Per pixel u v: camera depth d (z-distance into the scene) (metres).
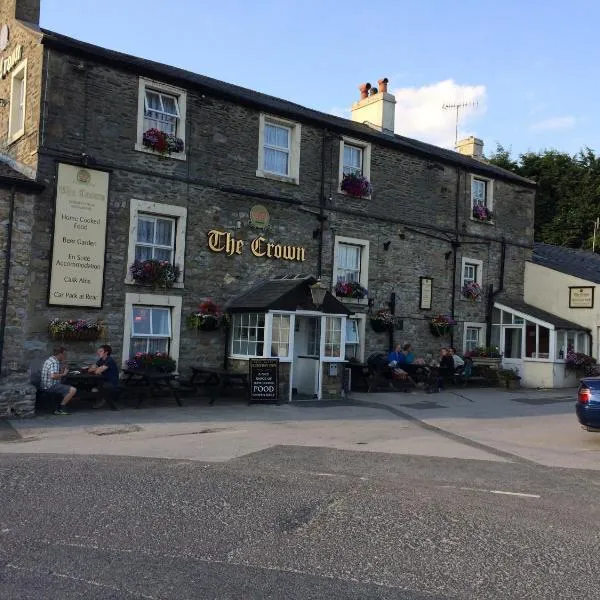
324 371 15.48
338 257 17.78
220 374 13.91
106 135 13.72
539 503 6.46
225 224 15.49
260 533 5.30
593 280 21.22
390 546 5.07
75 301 13.12
